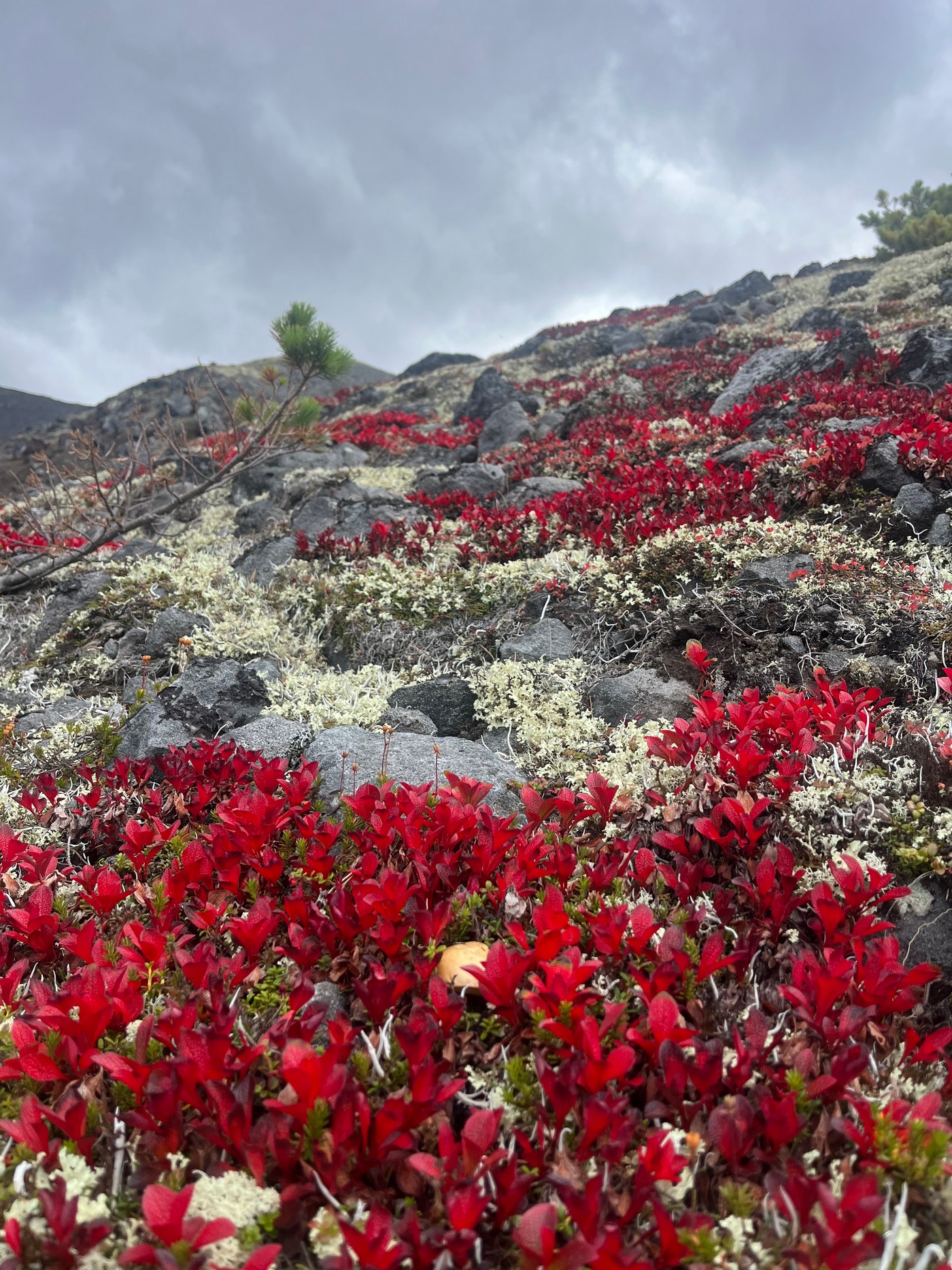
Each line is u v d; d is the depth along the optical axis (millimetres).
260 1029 2447
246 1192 1883
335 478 12117
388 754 4195
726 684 5047
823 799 3182
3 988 2527
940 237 31672
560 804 3225
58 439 32125
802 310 25922
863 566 5871
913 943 2711
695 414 13117
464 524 8961
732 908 2766
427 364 41719
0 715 5645
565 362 30781
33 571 9414
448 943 2795
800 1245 1736
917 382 11258
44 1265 1743
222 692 5402
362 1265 1634
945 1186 1882
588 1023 2006
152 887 3281
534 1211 1617
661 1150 1794
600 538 7371
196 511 13500
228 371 36250
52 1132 2186
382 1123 1877
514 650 5922
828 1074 2109
